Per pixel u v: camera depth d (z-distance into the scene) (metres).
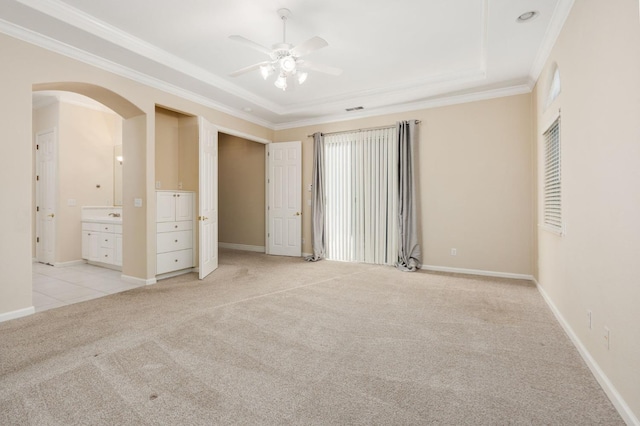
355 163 5.65
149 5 2.77
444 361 2.17
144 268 4.10
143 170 4.07
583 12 2.24
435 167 4.97
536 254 4.18
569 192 2.58
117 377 1.94
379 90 4.82
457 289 3.92
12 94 2.85
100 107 5.76
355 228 5.64
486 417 1.60
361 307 3.26
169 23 3.07
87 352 2.26
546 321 2.89
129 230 4.23
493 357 2.22
